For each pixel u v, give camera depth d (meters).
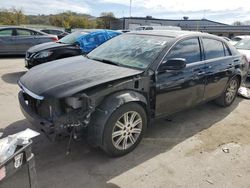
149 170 3.01
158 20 52.94
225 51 4.82
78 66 3.57
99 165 3.06
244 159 3.34
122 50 3.98
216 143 3.73
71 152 3.29
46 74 3.34
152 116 3.59
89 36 8.06
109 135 2.99
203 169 3.08
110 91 3.01
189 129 4.15
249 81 7.80
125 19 50.66
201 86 4.18
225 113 4.94
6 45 10.84
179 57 3.78
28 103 3.27
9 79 7.12
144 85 3.31
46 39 11.59
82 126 2.83
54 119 2.77
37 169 2.94
